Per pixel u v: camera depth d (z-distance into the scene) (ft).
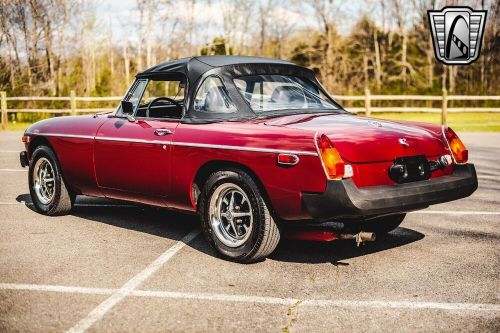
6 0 115.85
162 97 17.66
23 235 17.62
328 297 12.25
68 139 19.07
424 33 166.20
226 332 10.39
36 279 13.43
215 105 15.66
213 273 13.93
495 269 14.16
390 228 17.74
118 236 17.54
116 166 17.52
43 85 115.55
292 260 15.07
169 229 18.49
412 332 10.37
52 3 122.11
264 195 14.08
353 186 13.03
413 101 121.08
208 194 15.02
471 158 36.78
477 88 154.92
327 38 154.61
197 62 16.29
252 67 16.28
